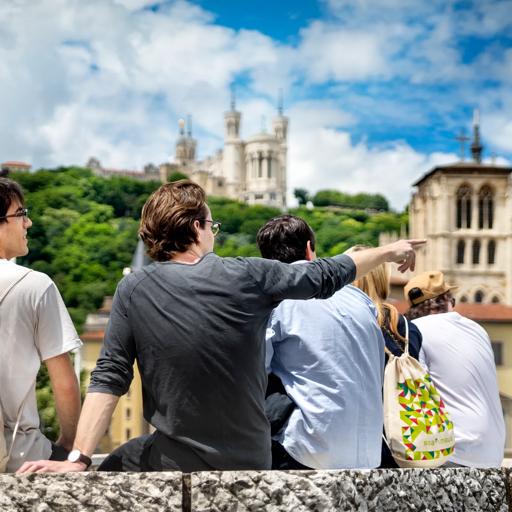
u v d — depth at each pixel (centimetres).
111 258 12669
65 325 365
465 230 12888
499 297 12731
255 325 333
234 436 328
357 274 355
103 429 334
